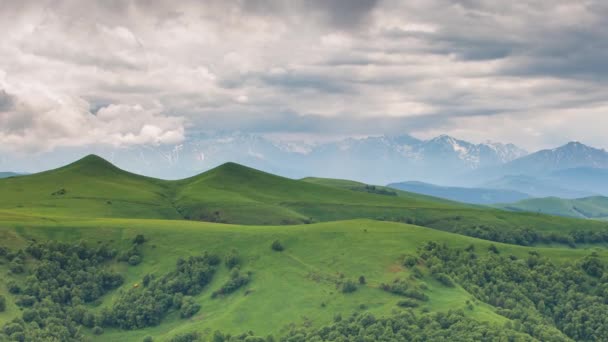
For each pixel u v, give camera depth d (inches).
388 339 7785.4
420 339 7716.5
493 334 7559.1
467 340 7445.9
